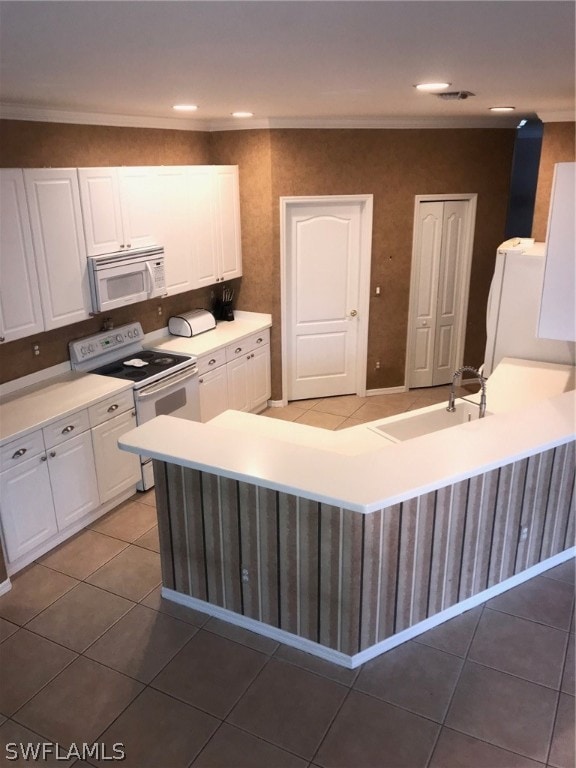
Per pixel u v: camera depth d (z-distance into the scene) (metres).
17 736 2.69
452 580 3.24
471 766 2.52
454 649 3.12
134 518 4.36
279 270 5.76
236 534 3.13
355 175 5.64
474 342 6.63
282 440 3.31
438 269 6.22
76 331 4.61
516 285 4.59
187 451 3.06
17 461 3.60
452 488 3.01
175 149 5.23
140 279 4.65
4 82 2.94
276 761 2.56
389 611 3.04
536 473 3.34
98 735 2.69
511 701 2.82
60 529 4.00
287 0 1.55
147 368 4.72
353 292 6.13
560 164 2.75
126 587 3.64
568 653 3.08
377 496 2.60
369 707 2.80
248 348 5.69
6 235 3.65
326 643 3.06
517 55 2.34
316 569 2.94
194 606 3.45
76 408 3.93
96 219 4.26
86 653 3.14
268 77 2.90
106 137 4.58
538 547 3.58
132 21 1.76
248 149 5.46
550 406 3.54
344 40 2.05
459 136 5.77
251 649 3.16
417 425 3.91
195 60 2.41
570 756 2.55
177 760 2.57
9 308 3.75
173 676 2.99
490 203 6.12
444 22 1.81
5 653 3.15
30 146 4.05
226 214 5.50
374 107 4.45
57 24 1.79
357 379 6.43
